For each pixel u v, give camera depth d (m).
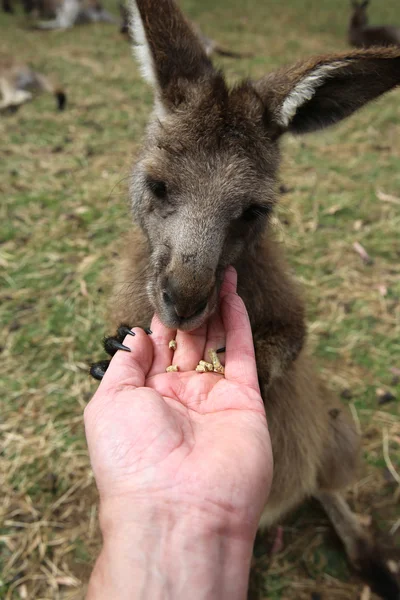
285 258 0.35
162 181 0.27
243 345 0.26
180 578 0.18
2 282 0.51
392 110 0.87
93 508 0.36
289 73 0.29
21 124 0.80
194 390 0.25
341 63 0.26
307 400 0.36
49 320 0.48
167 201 0.27
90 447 0.22
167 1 0.30
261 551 0.35
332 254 0.56
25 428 0.40
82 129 0.79
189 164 0.26
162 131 0.28
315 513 0.38
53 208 0.61
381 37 1.22
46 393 0.43
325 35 1.39
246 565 0.19
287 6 1.66
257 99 0.28
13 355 0.45
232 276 0.28
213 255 0.25
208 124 0.27
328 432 0.37
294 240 0.57
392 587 0.33
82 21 1.41
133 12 0.29
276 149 0.29
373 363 0.46
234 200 0.26
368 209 0.62
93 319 0.48
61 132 0.78
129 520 0.19
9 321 0.48
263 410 0.24
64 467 0.38
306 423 0.36
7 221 0.59
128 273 0.34
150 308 0.32
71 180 0.66
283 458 0.35
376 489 0.38
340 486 0.37
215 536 0.19
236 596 0.19
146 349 0.26
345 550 0.35
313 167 0.71
